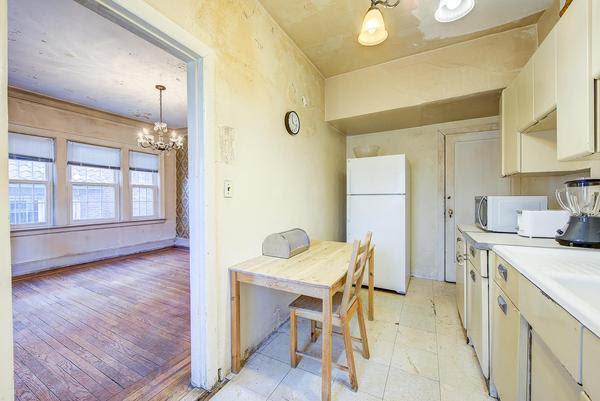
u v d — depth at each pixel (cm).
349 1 182
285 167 224
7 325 76
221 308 154
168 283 321
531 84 161
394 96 258
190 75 143
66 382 151
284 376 157
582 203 153
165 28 118
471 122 304
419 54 245
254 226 185
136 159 489
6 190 75
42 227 367
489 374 145
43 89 333
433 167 328
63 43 229
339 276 146
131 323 221
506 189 293
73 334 203
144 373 158
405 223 286
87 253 416
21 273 348
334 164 336
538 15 192
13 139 342
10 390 77
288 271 154
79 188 408
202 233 141
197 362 145
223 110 155
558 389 82
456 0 162
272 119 205
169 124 500
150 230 511
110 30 212
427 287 304
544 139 179
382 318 230
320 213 295
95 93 346
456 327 213
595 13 101
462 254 206
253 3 181
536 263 109
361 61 262
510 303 119
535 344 99
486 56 217
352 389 146
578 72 111
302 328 217
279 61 212
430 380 153
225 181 157
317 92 280
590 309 65
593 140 103
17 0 176
